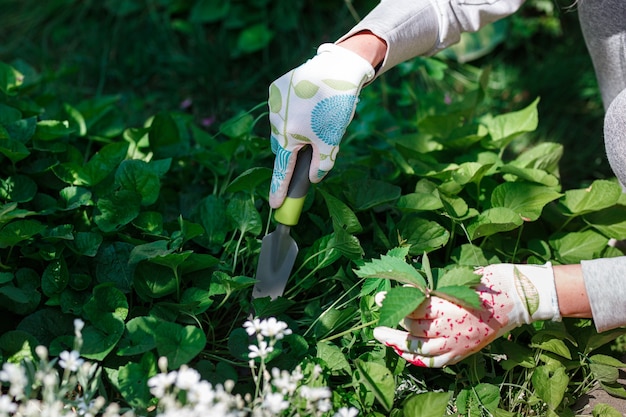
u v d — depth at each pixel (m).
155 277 1.45
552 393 1.32
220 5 2.75
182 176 1.90
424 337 1.22
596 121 2.45
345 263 1.61
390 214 1.73
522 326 1.46
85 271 1.51
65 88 2.52
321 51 1.31
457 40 1.53
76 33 2.80
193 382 1.07
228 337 1.47
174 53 2.70
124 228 1.59
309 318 1.50
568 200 1.67
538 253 1.61
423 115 2.22
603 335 1.43
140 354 1.36
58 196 1.72
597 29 1.49
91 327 1.36
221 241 1.59
